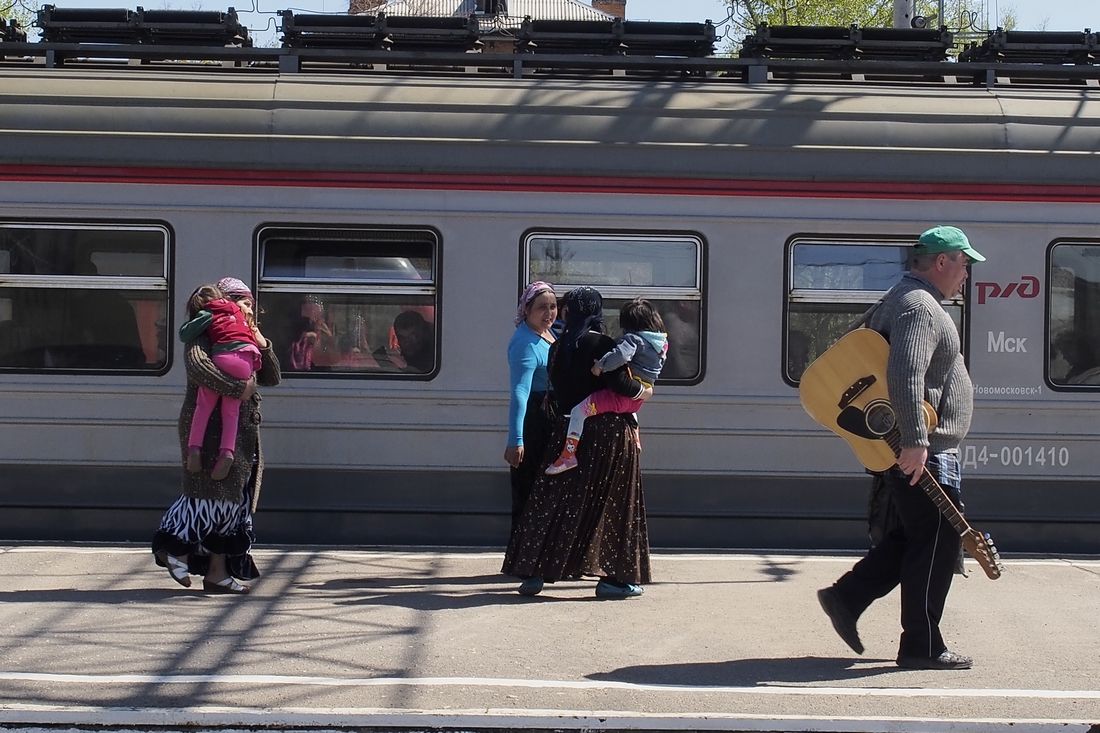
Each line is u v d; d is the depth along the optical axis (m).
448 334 8.45
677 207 8.48
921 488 5.53
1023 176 8.55
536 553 6.95
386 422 8.45
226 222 8.42
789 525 8.52
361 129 8.45
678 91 8.72
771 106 8.64
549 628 6.36
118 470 8.42
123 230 8.41
